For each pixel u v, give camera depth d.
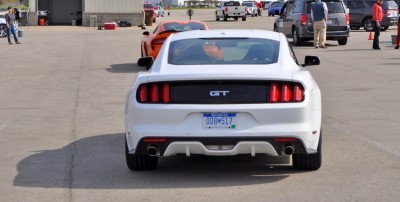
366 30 36.47
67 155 8.70
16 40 31.28
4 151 8.98
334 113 11.76
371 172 7.54
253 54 7.61
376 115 11.48
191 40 8.09
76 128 10.73
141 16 47.19
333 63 19.97
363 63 19.86
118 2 46.94
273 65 7.30
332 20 26.12
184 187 7.02
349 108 12.25
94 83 16.72
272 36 8.21
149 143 6.97
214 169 7.83
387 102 12.88
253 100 6.86
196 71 7.02
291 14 27.45
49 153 8.83
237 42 7.97
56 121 11.41
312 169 7.64
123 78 17.66
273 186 7.00
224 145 6.86
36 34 38.69
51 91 15.35
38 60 23.06
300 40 26.81
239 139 6.82
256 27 42.38
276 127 6.84
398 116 11.35
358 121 10.92
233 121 6.84
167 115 6.90
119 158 8.49
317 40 25.58
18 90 15.57
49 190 6.98
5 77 18.20
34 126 10.95
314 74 17.39
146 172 7.72
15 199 6.64
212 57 7.56
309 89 7.08
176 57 7.62
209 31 8.52
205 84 6.90
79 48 28.11
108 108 12.77
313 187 6.93
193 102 6.89
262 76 6.85
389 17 35.88
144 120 6.98
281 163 8.09
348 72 17.72
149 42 18.59
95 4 46.81
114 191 6.90
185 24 19.02
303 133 6.88
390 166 7.81
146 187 7.05
